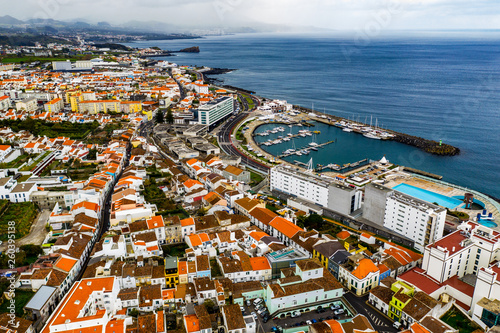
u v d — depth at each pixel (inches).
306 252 7175.2
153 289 5841.5
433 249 6127.0
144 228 7495.1
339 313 5718.5
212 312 5467.5
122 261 6624.0
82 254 6845.5
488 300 5369.1
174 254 7258.9
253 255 7076.8
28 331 5004.9
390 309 5610.2
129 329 4980.3
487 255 6299.2
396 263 6678.2
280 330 5300.2
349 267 6525.6
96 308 5521.7
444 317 5521.7
